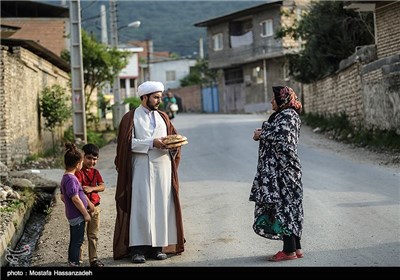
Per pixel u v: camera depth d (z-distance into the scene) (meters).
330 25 27.97
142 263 7.77
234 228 9.52
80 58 24.09
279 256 7.64
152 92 8.00
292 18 48.62
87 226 7.71
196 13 138.12
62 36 37.56
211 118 37.06
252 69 52.88
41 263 8.00
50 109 21.88
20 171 15.73
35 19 31.44
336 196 11.62
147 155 7.87
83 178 7.77
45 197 13.11
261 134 7.61
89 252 7.67
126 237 7.87
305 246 8.30
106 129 34.19
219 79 57.53
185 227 9.70
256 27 50.88
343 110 23.64
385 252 7.85
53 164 18.66
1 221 9.52
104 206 11.56
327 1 28.41
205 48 117.38
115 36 37.47
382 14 21.28
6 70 16.70
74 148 7.50
